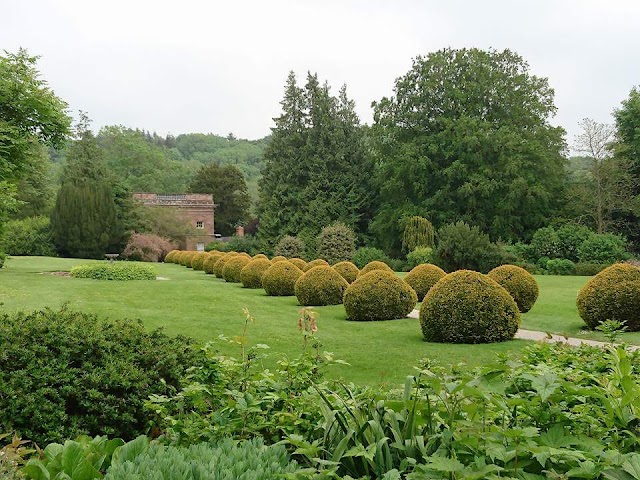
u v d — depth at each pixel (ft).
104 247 118.21
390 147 119.96
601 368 13.24
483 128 106.42
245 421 9.31
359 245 126.62
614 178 100.32
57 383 12.55
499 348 28.68
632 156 110.11
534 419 7.78
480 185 102.12
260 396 10.27
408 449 7.31
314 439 8.82
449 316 30.35
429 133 115.03
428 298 31.32
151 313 39.04
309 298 49.19
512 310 30.96
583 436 7.22
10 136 59.67
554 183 107.86
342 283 49.93
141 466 6.91
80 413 12.64
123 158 206.69
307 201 130.31
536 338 32.04
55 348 13.33
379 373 22.72
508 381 8.17
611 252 84.53
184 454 7.57
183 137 336.90
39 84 62.08
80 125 139.74
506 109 110.63
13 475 7.64
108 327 14.79
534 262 87.76
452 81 114.21
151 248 124.67
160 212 139.03
